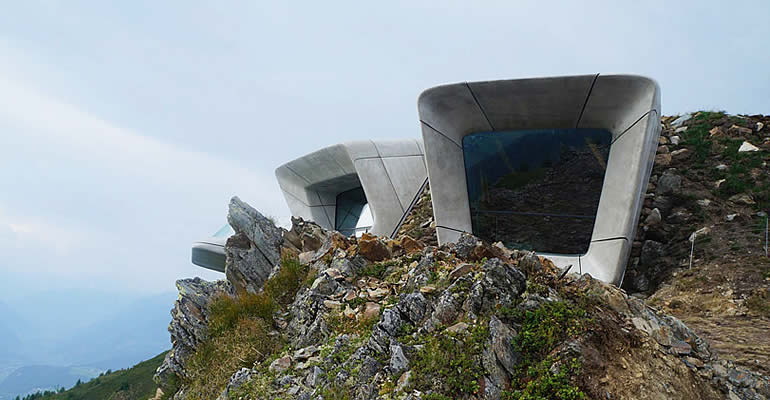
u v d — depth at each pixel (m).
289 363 7.15
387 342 6.41
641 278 14.81
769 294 11.03
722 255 13.58
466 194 15.25
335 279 8.91
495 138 14.80
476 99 13.81
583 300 6.49
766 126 18.98
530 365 5.62
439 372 5.54
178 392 9.48
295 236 13.26
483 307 6.43
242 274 12.77
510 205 14.83
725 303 11.16
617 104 12.62
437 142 14.71
